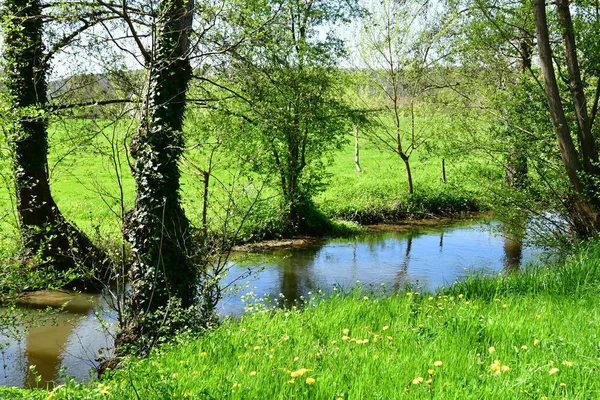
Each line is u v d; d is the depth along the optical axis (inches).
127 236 414.6
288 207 783.7
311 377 173.8
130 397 172.1
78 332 432.5
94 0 396.2
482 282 370.3
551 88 540.4
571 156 539.5
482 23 615.8
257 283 569.9
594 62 573.9
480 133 713.6
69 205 757.9
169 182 416.5
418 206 999.0
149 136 408.5
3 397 191.9
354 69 1029.8
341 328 261.1
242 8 412.5
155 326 374.0
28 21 506.9
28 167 537.0
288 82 633.0
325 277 597.0
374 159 1546.5
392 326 253.0
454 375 176.2
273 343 237.5
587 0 561.3
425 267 643.5
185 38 422.3
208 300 400.2
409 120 1042.1
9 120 329.1
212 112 581.3
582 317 247.1
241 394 166.9
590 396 153.3
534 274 370.3
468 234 852.0
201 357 227.3
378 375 178.2
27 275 337.7
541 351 196.2
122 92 475.2
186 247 422.9
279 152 765.9
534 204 566.9
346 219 918.4
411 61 987.3
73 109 448.5
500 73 701.3
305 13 726.5
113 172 1051.9
